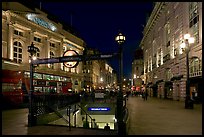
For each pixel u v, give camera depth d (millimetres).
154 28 59812
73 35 60688
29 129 11508
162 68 48438
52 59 12883
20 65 36625
